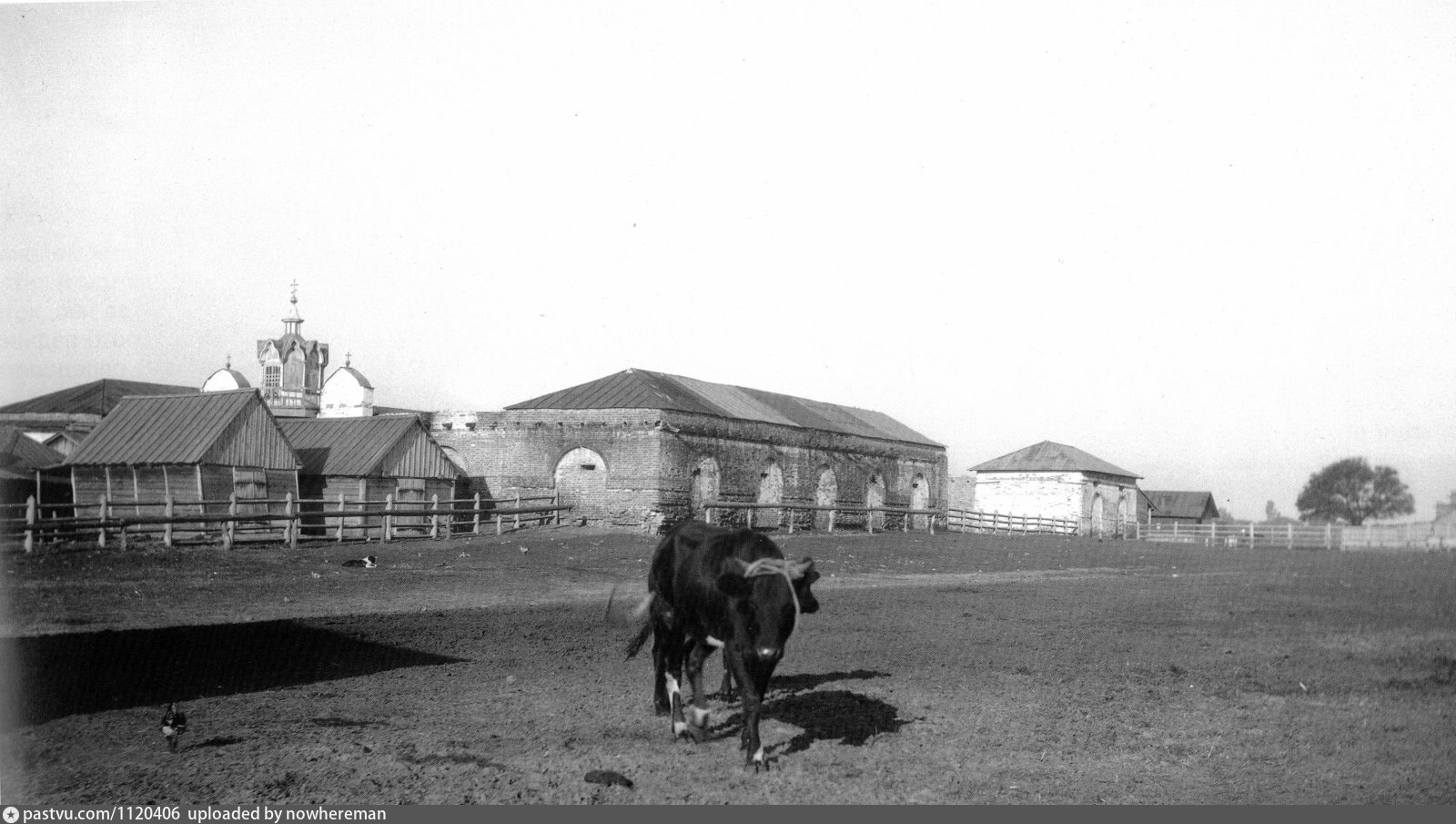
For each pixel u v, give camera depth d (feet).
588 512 142.61
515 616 67.05
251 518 94.79
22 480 111.96
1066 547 152.76
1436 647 60.34
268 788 30.86
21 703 40.50
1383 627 68.54
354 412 214.69
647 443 139.85
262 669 48.16
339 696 43.32
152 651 50.49
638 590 82.74
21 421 133.90
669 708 39.86
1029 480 220.23
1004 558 131.34
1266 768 35.53
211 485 108.47
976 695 45.88
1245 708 44.24
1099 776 34.09
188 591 69.41
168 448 109.50
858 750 35.86
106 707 40.47
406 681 46.52
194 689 43.98
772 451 165.27
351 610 66.80
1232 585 92.38
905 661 54.49
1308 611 76.23
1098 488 220.84
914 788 31.83
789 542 139.33
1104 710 43.34
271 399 223.71
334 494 131.95
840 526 182.09
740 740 35.88
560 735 37.04
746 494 158.71
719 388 177.06
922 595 88.33
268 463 115.75
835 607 78.48
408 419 139.13
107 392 143.33
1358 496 84.23
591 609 71.51
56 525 84.33
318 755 34.09
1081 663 54.75
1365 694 47.29
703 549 35.47
